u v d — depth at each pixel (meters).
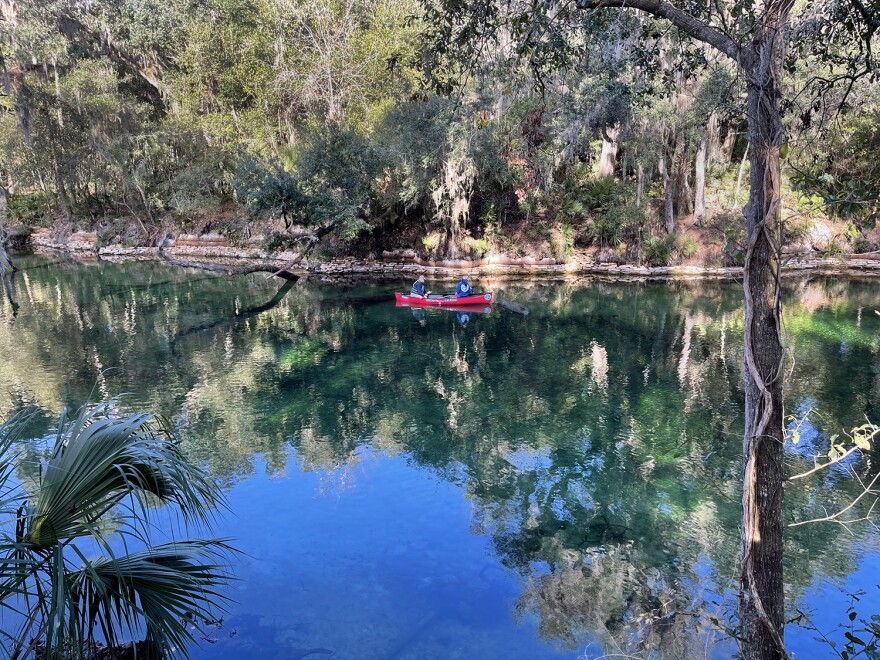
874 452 11.28
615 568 8.35
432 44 5.47
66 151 45.44
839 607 7.38
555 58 5.39
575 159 37.31
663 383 16.45
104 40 48.94
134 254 44.62
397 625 7.05
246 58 39.81
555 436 13.18
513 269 34.56
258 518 9.66
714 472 11.35
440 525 9.51
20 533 3.80
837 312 23.30
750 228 3.68
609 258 34.31
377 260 36.41
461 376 17.45
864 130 20.78
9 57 43.88
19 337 21.95
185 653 4.09
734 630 4.23
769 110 3.53
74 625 3.58
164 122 44.78
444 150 31.42
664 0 4.08
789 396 14.37
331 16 38.88
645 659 6.46
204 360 19.06
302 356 19.53
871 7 4.38
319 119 38.38
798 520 9.34
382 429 13.68
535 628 7.05
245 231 42.16
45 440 11.75
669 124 29.95
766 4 3.47
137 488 3.77
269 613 7.22
